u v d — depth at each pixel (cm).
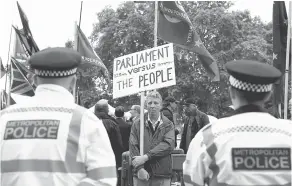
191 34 906
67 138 336
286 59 862
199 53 914
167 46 734
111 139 983
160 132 681
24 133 339
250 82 336
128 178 745
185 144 1013
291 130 338
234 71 337
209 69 930
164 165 672
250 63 343
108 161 339
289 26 867
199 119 992
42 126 339
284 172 327
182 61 3338
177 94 3306
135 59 761
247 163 328
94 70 1988
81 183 332
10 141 338
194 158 342
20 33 1354
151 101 687
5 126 345
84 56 1197
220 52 3288
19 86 1393
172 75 724
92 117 348
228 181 328
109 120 986
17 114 347
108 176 335
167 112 955
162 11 898
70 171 333
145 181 673
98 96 3491
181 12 900
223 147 332
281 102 876
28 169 331
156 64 740
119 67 773
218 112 3272
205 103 3306
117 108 1052
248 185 324
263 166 327
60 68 345
